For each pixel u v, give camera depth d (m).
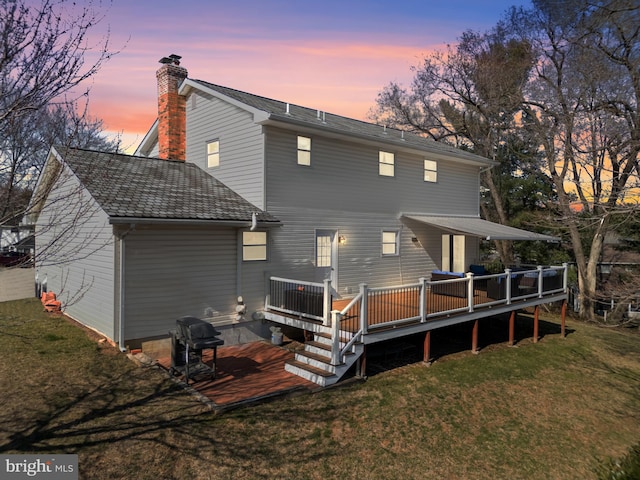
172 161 17.28
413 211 20.09
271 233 14.79
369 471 8.02
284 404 9.96
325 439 8.82
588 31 24.64
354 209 17.45
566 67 27.23
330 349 11.74
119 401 9.23
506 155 35.47
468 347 16.83
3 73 5.79
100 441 7.72
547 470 8.95
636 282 17.77
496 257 39.16
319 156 16.16
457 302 15.69
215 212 13.13
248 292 14.30
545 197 33.19
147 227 12.02
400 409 10.62
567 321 25.28
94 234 12.91
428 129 38.72
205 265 13.25
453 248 22.50
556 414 11.68
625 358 17.52
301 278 15.72
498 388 12.80
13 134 6.93
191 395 9.83
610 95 23.78
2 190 7.00
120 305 11.59
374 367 13.50
